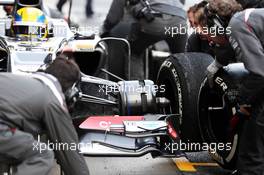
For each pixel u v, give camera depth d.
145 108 9.05
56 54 9.02
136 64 13.09
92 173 9.25
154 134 8.32
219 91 8.38
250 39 7.30
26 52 8.78
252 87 7.32
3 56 9.52
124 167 9.59
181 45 12.28
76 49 9.92
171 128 8.47
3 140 6.38
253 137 7.66
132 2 11.87
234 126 7.98
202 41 10.20
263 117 7.55
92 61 10.65
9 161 6.56
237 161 8.00
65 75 6.83
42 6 10.07
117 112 9.58
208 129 8.75
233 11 7.63
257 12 7.41
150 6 11.78
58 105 6.50
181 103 9.10
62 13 14.99
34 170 6.54
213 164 9.79
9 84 6.51
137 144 8.28
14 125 6.50
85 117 8.46
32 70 8.38
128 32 12.10
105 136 8.26
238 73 8.10
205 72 9.12
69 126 6.58
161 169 9.52
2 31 9.98
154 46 13.76
